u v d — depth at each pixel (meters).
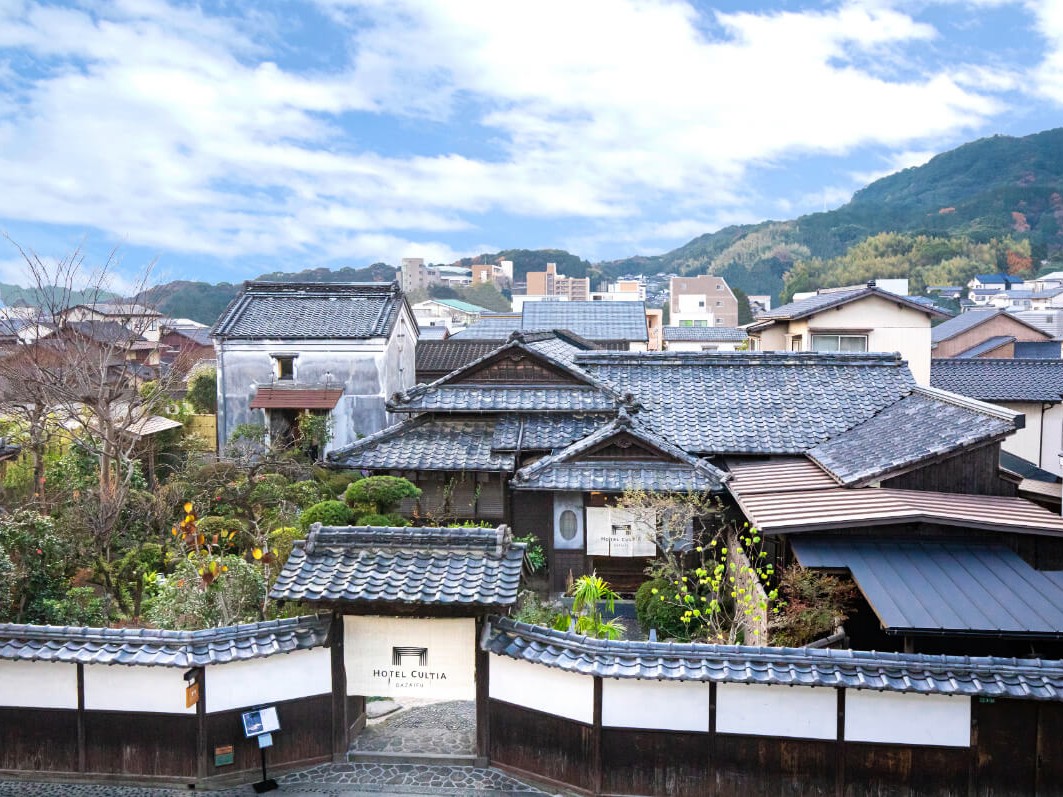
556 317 44.94
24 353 21.55
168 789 9.23
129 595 14.42
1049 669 8.17
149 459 24.14
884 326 28.33
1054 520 12.29
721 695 8.70
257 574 12.12
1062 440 26.59
